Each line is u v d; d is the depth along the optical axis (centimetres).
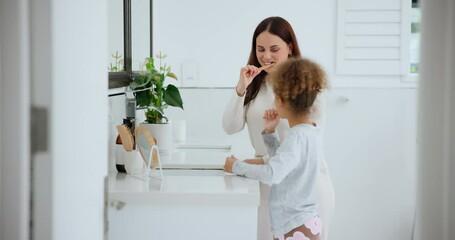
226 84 392
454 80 91
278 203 228
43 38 98
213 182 206
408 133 352
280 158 215
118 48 261
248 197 187
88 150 111
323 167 245
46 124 99
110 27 241
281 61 256
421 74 94
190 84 392
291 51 261
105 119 118
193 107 346
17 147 97
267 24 256
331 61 387
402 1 382
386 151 353
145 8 344
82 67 108
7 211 98
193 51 392
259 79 254
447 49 91
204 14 390
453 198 92
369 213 353
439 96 92
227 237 188
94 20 113
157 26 387
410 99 349
